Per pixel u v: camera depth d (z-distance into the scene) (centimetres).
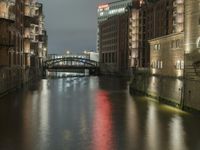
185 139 2938
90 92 7650
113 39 17825
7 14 6994
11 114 4184
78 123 3616
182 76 5016
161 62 6291
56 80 12962
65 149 2597
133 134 3108
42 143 2767
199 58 4403
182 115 4191
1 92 6228
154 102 5672
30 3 10531
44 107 4869
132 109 4750
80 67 18412
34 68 12369
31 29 11250
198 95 4159
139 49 13738
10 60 7262
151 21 12850
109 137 2983
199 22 4459
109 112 4434
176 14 8794
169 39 5794
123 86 9775
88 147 2652
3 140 2862
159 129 3334
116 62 17275
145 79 7106
